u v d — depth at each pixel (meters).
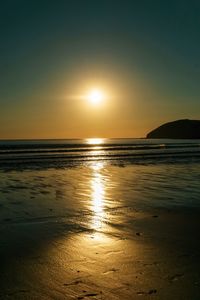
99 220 11.42
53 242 9.01
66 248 8.53
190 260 7.70
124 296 5.97
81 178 22.11
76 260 7.69
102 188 18.02
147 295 6.01
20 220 11.26
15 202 14.12
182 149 68.56
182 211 12.83
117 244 8.88
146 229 10.35
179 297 5.94
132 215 12.16
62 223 10.98
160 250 8.39
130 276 6.81
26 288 6.25
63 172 25.53
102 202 14.37
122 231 10.12
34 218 11.55
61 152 54.31
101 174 24.48
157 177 22.88
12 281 6.54
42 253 8.14
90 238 9.41
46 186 18.53
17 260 7.64
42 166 29.88
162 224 10.95
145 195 16.05
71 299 5.86
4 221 11.08
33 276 6.79
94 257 7.89
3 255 7.94
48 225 10.71
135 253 8.17
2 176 22.75
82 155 46.31
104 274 6.91
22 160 36.22
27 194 16.02
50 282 6.52
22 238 9.30
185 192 16.92
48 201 14.42
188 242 9.07
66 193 16.41
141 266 7.33
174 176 23.52
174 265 7.39
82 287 6.32
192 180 21.42
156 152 55.75
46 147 78.38
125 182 20.36
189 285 6.41
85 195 15.95
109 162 35.12
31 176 22.92
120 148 73.62
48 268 7.21
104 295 6.00
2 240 9.08
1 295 5.96
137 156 44.94
